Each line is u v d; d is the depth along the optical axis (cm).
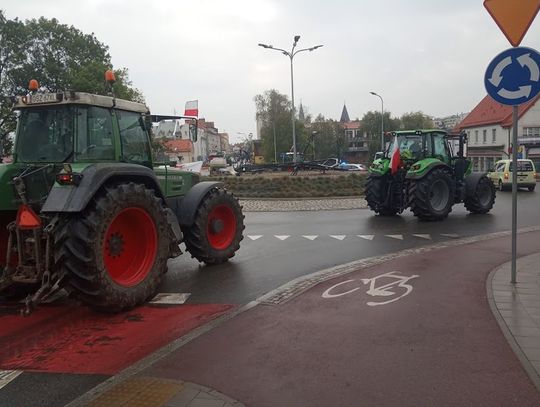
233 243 865
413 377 382
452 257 823
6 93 3784
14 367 428
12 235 574
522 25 573
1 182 579
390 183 1427
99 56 4116
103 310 570
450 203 1350
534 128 4994
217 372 401
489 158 5478
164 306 600
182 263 862
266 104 7794
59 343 484
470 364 402
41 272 554
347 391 362
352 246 977
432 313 531
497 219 1349
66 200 534
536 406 335
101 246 549
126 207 582
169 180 789
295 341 463
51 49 3956
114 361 437
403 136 1418
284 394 360
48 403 362
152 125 795
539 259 782
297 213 1609
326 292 630
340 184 2331
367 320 516
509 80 587
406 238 1056
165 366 416
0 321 557
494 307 541
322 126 7556
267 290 660
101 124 635
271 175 2753
